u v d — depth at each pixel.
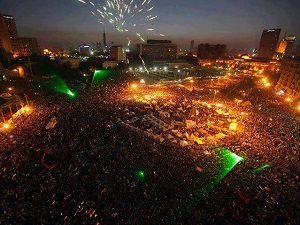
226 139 33.84
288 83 71.44
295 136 34.94
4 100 40.88
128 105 50.06
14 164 23.92
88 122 37.25
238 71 147.50
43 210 17.98
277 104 57.66
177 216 18.48
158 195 21.02
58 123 36.03
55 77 93.25
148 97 59.97
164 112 45.47
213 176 24.31
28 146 28.08
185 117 43.78
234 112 48.31
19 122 37.12
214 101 58.69
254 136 34.84
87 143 29.36
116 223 17.28
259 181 23.48
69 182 21.70
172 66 168.88
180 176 24.06
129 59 183.62
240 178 24.02
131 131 35.66
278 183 23.20
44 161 25.03
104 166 24.84
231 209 19.59
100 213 18.14
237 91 73.56
